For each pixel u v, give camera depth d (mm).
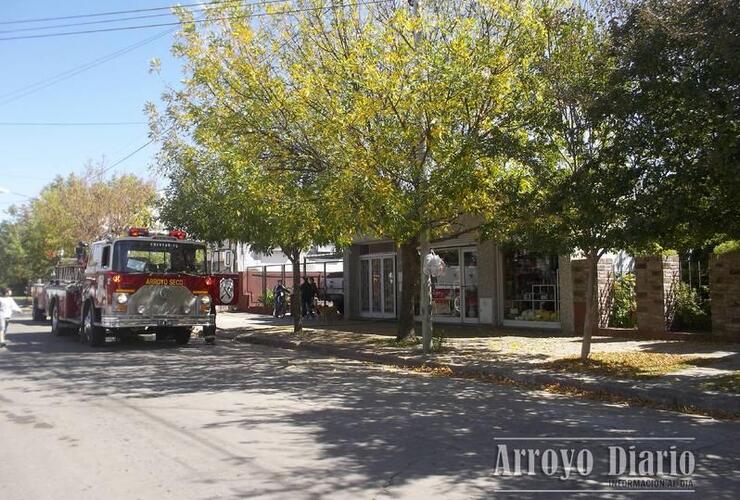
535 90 11914
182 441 7215
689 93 8516
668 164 9242
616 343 15109
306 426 7992
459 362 13125
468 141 12164
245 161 13898
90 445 7051
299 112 13000
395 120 12633
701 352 13172
